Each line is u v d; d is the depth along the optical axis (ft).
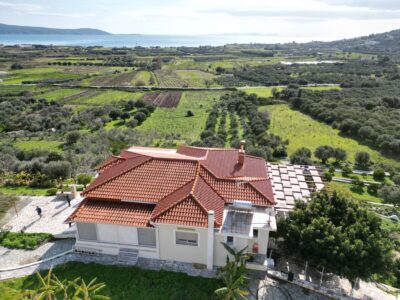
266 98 370.32
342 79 471.62
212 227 73.10
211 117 300.61
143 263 80.33
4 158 158.10
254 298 71.67
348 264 70.08
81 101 374.02
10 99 366.02
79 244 83.76
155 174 89.97
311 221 76.84
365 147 231.30
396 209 141.08
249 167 99.14
